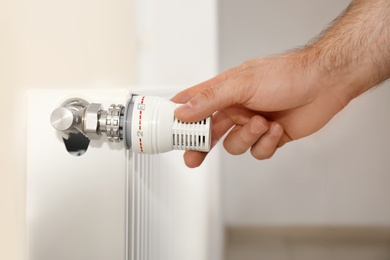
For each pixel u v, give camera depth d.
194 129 0.36
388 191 1.65
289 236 1.68
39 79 0.36
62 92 0.36
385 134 1.63
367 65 0.49
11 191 0.35
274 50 1.58
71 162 0.36
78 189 0.36
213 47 1.15
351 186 1.66
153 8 0.77
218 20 1.38
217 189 1.30
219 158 1.39
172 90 0.81
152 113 0.35
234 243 1.69
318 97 0.50
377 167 1.65
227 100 0.43
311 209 1.67
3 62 0.32
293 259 1.65
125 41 0.55
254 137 0.50
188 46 0.91
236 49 1.58
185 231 0.74
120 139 0.35
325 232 1.68
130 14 0.58
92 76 0.43
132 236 0.40
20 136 0.35
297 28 1.57
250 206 1.67
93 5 0.43
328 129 1.64
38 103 0.36
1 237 0.34
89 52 0.42
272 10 1.57
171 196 0.64
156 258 0.53
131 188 0.40
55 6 0.37
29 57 0.34
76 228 0.36
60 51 0.38
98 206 0.36
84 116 0.34
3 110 0.32
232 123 0.55
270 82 0.46
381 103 1.62
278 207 1.67
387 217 1.66
